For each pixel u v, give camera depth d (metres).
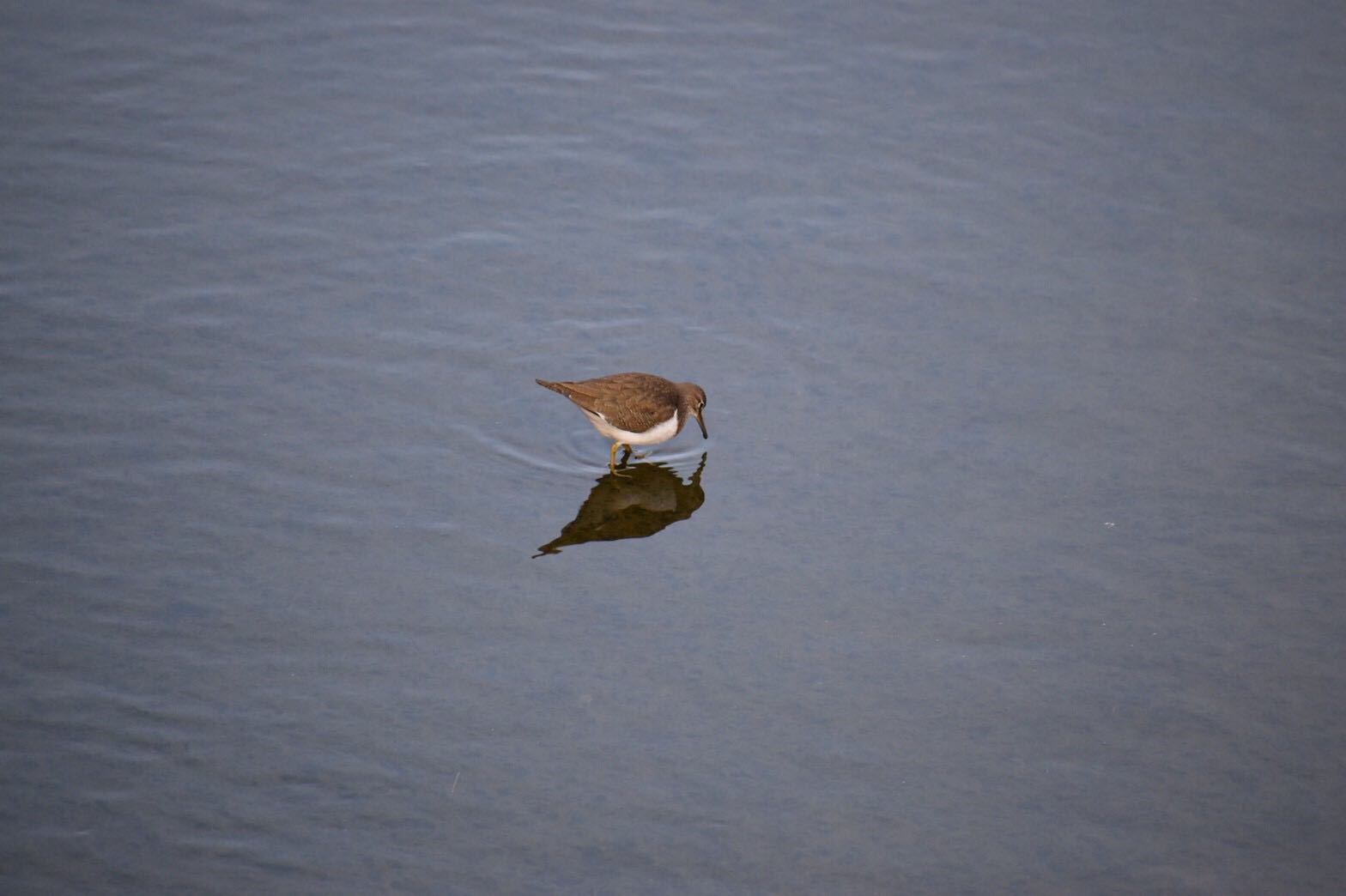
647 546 15.77
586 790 12.90
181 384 17.58
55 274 19.06
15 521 15.51
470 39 24.34
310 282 19.31
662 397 16.62
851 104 22.95
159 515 15.76
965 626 14.78
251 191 20.86
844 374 18.14
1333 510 16.16
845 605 15.03
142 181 20.91
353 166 21.44
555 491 16.52
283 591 14.91
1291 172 21.33
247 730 13.34
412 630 14.54
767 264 19.92
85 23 24.16
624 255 20.02
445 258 19.83
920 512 16.22
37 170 20.91
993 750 13.44
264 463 16.53
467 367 18.09
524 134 22.27
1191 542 15.79
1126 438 17.19
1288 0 25.05
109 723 13.34
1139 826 12.74
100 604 14.59
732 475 16.78
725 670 14.21
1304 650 14.51
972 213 20.83
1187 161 21.61
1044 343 18.66
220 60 23.52
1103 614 14.93
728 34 24.59
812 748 13.38
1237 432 17.23
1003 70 23.58
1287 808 12.93
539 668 14.18
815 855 12.37
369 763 13.09
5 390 17.20
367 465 16.62
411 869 12.12
